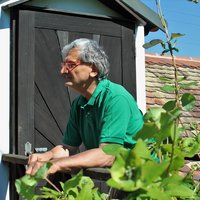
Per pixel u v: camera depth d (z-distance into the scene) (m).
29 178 1.21
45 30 5.14
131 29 5.61
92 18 5.40
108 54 5.42
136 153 0.90
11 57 5.01
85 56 3.06
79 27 5.31
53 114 5.09
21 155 4.73
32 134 4.95
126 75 5.50
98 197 1.41
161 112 1.08
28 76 5.00
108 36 5.46
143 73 5.65
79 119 3.31
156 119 1.08
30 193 1.23
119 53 5.48
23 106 4.94
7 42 5.02
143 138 1.05
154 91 6.61
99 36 5.41
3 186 4.82
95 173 2.61
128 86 5.49
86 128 3.23
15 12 5.07
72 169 2.44
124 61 5.50
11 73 4.98
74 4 5.31
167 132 1.06
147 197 1.02
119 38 5.51
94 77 3.11
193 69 7.96
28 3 5.08
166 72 7.36
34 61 5.05
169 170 1.11
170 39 1.46
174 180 1.06
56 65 5.16
